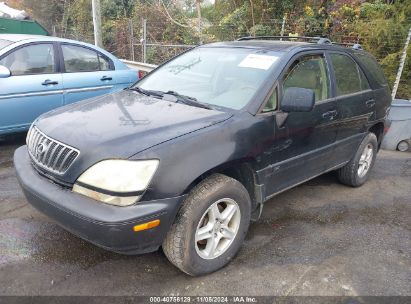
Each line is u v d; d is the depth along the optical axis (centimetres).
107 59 654
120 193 240
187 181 256
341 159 434
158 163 247
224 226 293
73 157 260
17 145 574
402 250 344
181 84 369
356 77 440
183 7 1455
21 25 1205
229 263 308
